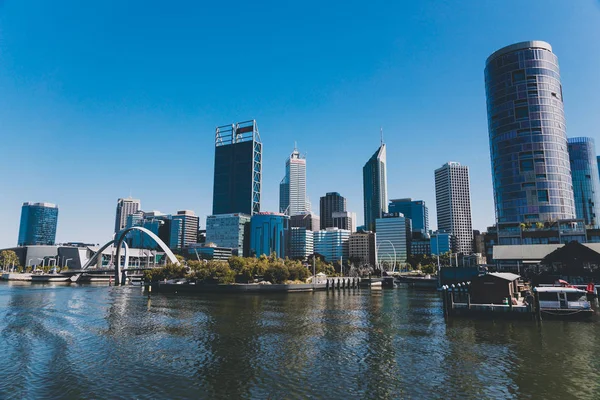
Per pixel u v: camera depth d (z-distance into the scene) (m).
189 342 55.56
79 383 37.97
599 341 53.53
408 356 47.06
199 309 94.69
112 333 62.59
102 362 45.22
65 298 124.12
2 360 46.22
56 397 34.47
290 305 104.00
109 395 34.84
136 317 80.69
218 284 153.50
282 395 34.69
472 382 37.50
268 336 59.62
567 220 173.88
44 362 45.34
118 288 181.25
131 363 44.78
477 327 64.44
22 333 62.91
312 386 36.88
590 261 111.75
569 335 57.25
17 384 37.69
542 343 52.59
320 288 166.12
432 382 37.62
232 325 69.94
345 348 51.44
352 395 34.53
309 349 51.00
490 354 47.41
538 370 40.94
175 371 41.66
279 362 44.91
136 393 35.34
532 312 68.94
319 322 72.88
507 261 144.62
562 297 71.06
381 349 50.66
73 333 62.69
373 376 39.53
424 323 70.25
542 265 132.75
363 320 75.19
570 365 42.69
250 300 119.44
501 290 74.12
